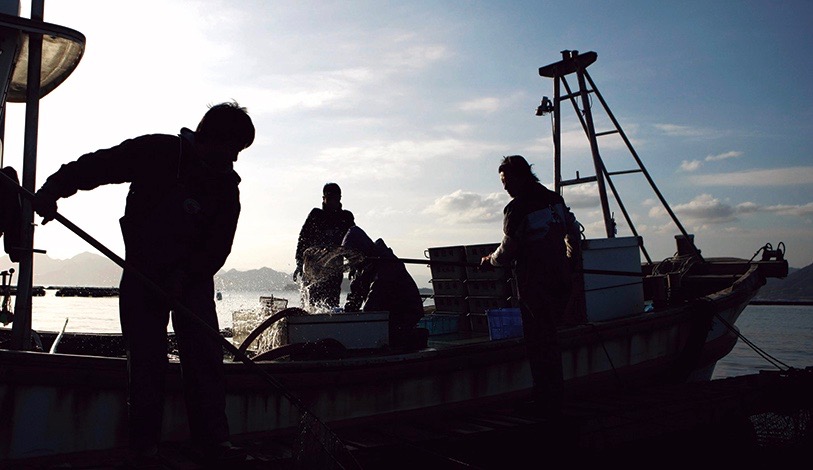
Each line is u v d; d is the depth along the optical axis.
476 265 5.47
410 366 4.79
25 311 3.55
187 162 3.35
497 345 5.32
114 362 3.61
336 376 4.45
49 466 3.32
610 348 6.16
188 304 3.46
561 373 4.96
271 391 4.19
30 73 3.70
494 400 5.28
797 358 17.00
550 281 4.95
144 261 3.29
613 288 6.68
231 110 3.43
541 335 4.96
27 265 3.58
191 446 3.62
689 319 7.04
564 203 5.35
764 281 8.75
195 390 3.44
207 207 3.38
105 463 3.40
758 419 5.82
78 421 3.51
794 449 5.62
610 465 4.91
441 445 4.18
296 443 3.37
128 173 3.25
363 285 5.81
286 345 4.63
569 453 4.69
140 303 3.27
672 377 6.87
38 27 3.62
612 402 5.48
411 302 5.64
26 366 3.36
